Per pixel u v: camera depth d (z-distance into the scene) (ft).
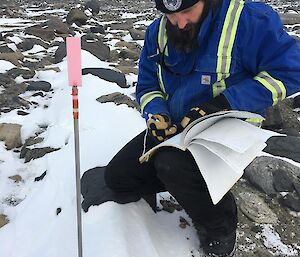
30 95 20.51
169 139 8.37
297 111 18.95
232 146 7.67
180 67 8.73
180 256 9.61
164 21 8.81
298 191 11.82
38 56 29.04
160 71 9.17
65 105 17.51
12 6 65.72
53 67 25.21
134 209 10.18
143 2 88.48
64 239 9.89
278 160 12.71
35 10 66.39
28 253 9.97
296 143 14.26
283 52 8.09
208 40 8.25
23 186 12.98
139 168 9.82
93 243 9.38
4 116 17.60
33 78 23.26
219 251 9.47
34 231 10.63
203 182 8.48
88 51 26.89
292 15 57.82
